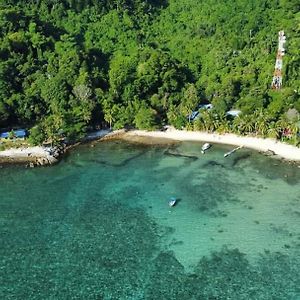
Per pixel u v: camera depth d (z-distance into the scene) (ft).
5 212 463.83
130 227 436.76
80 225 440.86
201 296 348.59
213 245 408.46
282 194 487.61
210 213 457.27
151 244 410.52
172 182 518.37
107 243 412.77
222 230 429.38
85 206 473.67
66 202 481.87
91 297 348.59
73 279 368.07
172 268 379.35
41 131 597.52
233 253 396.98
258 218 446.60
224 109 654.12
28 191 504.43
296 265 379.96
